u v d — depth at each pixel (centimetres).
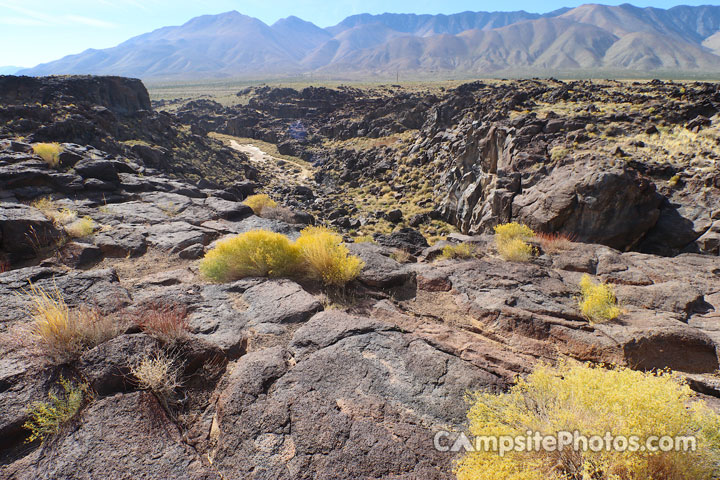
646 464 223
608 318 532
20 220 724
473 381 368
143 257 769
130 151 4647
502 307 564
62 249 748
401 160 5569
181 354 390
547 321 520
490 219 2348
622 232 1733
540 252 831
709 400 384
